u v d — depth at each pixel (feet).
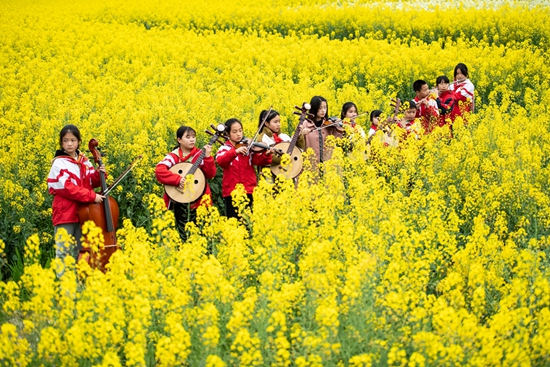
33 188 29.32
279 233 19.95
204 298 16.53
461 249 20.21
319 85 46.37
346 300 15.88
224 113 39.32
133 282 17.07
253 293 16.16
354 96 44.37
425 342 14.20
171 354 13.83
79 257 21.04
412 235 18.93
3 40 71.10
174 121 36.40
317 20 76.89
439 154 30.32
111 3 104.47
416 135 32.58
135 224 29.30
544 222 23.73
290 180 22.41
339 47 65.36
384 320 15.30
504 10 74.54
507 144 30.48
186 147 25.73
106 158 31.22
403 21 73.56
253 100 43.32
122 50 66.85
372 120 32.81
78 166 23.12
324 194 22.90
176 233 19.95
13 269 23.80
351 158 29.22
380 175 30.12
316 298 16.07
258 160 26.43
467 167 29.32
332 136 28.35
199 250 18.49
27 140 35.14
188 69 59.82
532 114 41.09
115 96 44.98
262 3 96.99
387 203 23.95
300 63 58.18
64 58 63.67
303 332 14.30
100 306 15.14
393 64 54.13
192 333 15.84
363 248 19.70
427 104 36.40
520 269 17.88
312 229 20.24
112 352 14.37
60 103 43.70
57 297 15.76
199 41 72.23
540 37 66.18
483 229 19.49
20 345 14.46
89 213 22.43
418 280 17.35
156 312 16.49
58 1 114.62
